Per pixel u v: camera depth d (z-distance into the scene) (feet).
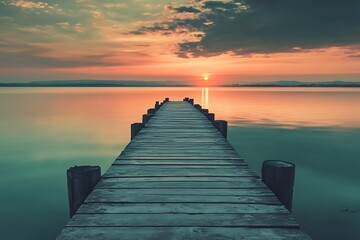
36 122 85.92
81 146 52.49
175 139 18.94
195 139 18.93
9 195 27.99
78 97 284.82
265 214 7.80
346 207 24.48
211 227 7.09
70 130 71.26
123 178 10.84
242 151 47.67
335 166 38.09
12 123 83.41
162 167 12.39
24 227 21.30
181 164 12.88
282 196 9.23
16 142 55.72
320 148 49.90
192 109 43.80
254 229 7.01
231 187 9.89
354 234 19.58
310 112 120.98
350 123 83.76
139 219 7.47
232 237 6.64
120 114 112.37
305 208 24.36
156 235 6.70
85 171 9.04
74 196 8.79
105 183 10.23
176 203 8.51
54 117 100.22
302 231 6.93
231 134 65.16
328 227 20.72
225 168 12.26
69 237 6.55
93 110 131.23
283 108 143.13
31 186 30.73
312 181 31.94
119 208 8.13
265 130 70.64
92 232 6.79
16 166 38.93
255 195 9.15
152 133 21.31
